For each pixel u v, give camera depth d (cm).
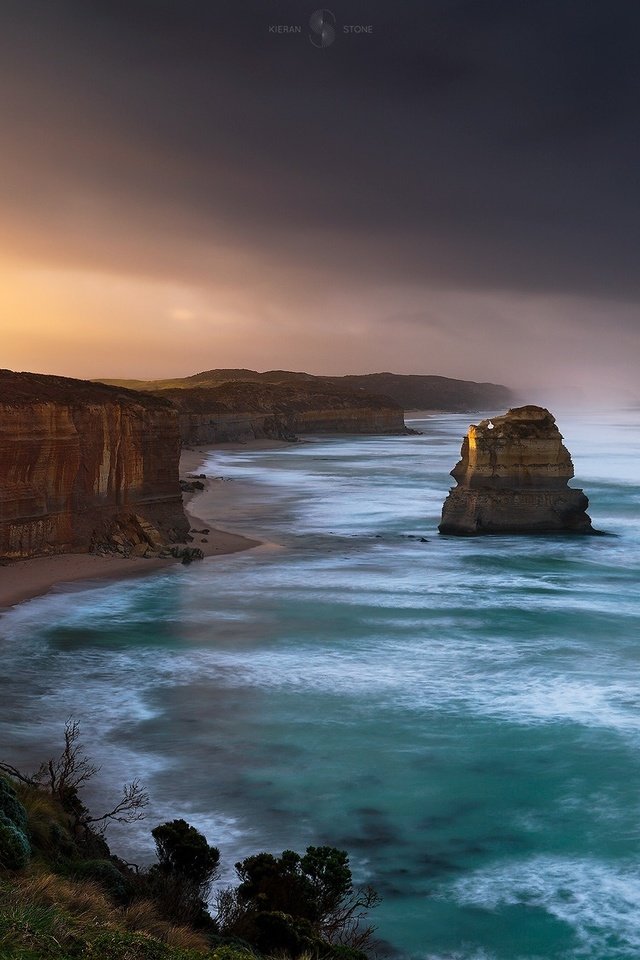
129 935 1048
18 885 1148
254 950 1295
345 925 1681
